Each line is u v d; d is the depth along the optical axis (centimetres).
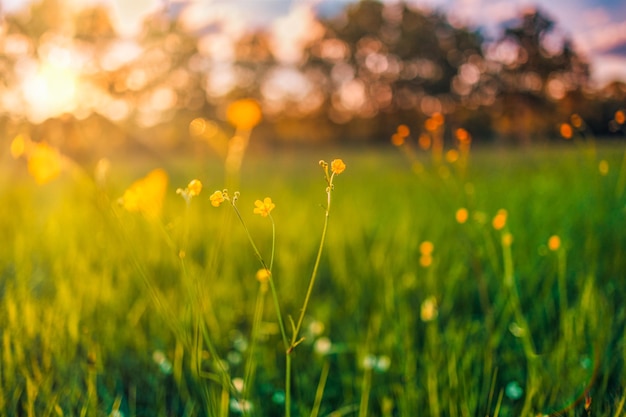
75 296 263
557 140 661
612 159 350
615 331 235
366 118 2792
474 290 303
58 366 213
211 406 167
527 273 294
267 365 237
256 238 386
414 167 326
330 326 283
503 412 196
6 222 377
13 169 489
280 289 308
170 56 1147
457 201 330
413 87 2662
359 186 655
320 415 210
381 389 216
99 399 212
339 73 3114
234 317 282
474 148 1184
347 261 351
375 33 2842
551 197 424
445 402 197
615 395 192
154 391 222
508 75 980
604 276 293
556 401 194
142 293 277
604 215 334
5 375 195
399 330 242
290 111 2667
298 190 635
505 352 241
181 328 175
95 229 341
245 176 855
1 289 269
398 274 314
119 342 247
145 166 950
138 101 1001
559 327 237
